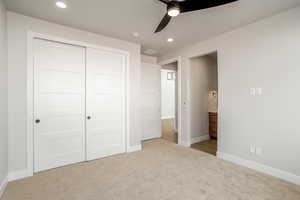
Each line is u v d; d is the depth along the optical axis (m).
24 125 2.27
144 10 2.14
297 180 2.06
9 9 2.13
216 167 2.59
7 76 2.14
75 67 2.79
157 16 2.30
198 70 4.24
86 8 2.10
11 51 2.18
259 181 2.14
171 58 4.11
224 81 2.91
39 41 2.45
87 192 1.92
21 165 2.24
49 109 2.54
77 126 2.80
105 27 2.66
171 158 3.00
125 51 3.28
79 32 2.75
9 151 2.16
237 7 2.05
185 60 3.70
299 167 2.06
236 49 2.71
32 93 2.35
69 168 2.56
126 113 3.32
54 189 1.97
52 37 2.50
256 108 2.48
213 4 1.60
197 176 2.29
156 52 4.13
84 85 2.87
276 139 2.26
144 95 4.40
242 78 2.64
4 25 2.03
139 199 1.78
